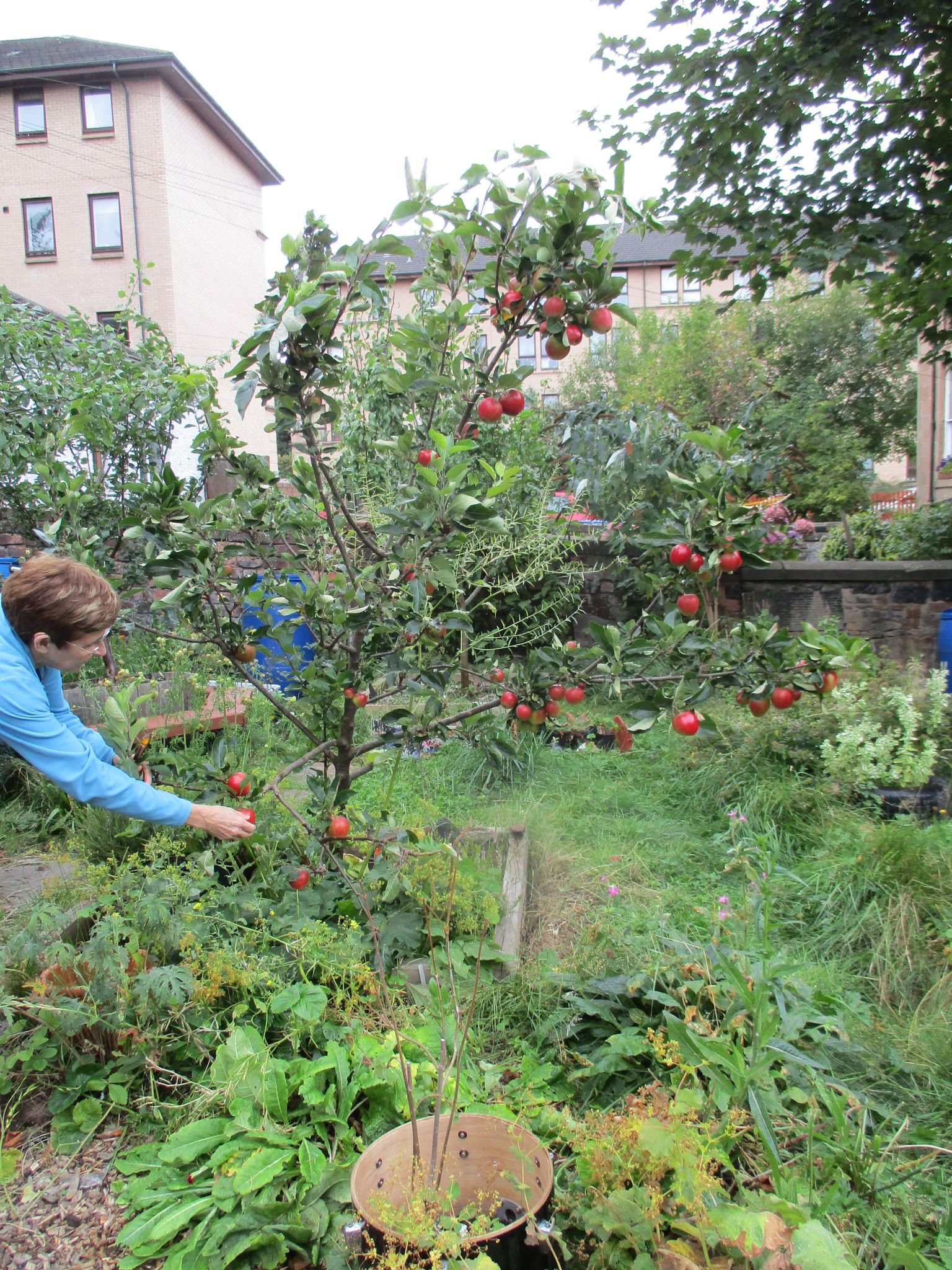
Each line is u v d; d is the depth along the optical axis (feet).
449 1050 7.23
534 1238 4.89
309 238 8.03
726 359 67.67
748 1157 6.07
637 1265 4.72
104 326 23.65
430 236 8.23
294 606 9.49
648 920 9.51
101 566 11.21
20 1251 5.93
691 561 7.94
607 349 84.89
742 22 19.67
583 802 14.46
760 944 8.89
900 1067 7.58
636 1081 7.09
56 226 67.41
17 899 10.85
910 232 18.67
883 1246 5.38
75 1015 7.01
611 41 20.22
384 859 8.86
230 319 78.54
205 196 73.20
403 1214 4.90
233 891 8.98
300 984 7.61
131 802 7.16
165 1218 5.80
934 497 39.83
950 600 20.26
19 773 14.39
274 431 9.00
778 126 19.53
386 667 9.16
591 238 7.76
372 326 20.76
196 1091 7.14
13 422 20.17
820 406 60.39
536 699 8.53
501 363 9.07
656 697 7.74
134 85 65.51
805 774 14.30
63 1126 7.06
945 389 39.14
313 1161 6.09
